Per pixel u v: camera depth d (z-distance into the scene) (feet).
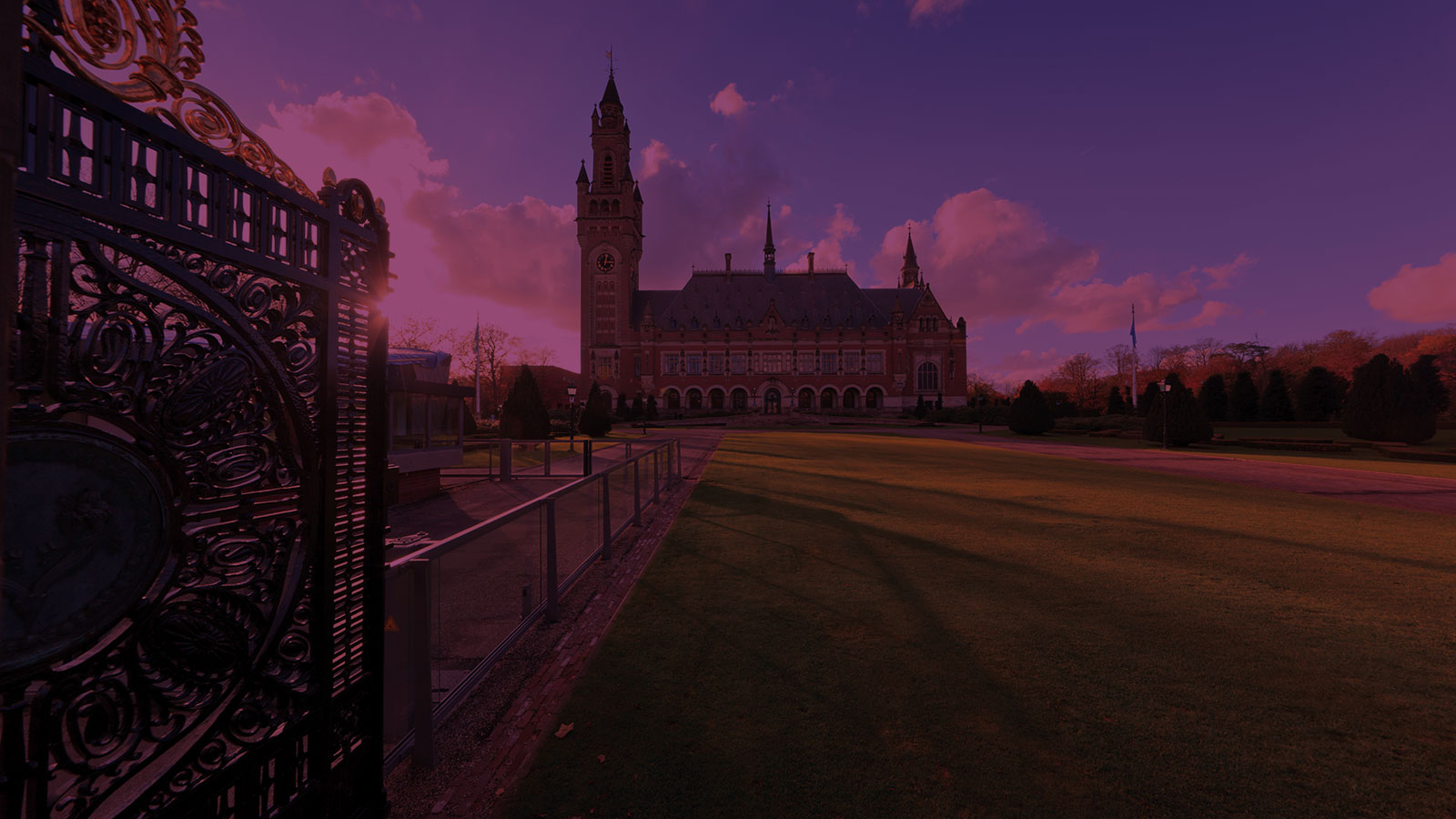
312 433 6.86
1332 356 232.32
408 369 37.45
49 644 4.29
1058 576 19.02
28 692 4.25
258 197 6.22
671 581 18.44
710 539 24.18
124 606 4.87
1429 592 17.49
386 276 8.41
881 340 239.91
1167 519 28.89
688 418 218.18
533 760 9.03
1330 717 10.28
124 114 4.89
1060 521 28.04
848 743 9.41
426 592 9.00
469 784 8.51
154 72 5.23
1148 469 56.18
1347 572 19.52
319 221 7.09
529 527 13.96
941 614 15.47
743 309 251.39
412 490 36.27
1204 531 26.11
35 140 4.30
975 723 10.03
